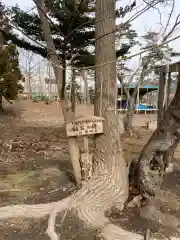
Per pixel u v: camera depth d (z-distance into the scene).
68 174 5.02
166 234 3.00
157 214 3.30
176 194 4.10
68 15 7.15
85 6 7.14
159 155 3.19
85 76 6.33
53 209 3.50
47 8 6.91
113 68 3.84
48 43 4.25
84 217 3.32
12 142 8.21
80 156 4.18
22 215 3.45
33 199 3.94
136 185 3.53
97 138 4.03
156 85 17.72
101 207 3.49
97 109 3.97
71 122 3.96
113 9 3.71
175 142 3.15
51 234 2.98
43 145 7.90
